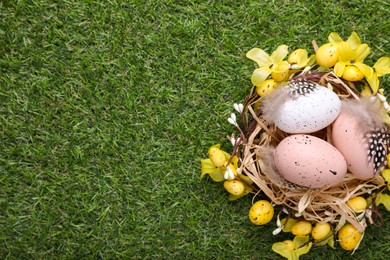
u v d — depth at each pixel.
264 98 0.74
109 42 0.82
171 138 0.83
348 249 0.78
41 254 0.83
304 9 0.82
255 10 0.82
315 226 0.78
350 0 0.82
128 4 0.82
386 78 0.81
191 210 0.83
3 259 0.83
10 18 0.82
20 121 0.82
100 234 0.83
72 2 0.82
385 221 0.82
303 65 0.76
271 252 0.83
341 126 0.73
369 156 0.73
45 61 0.82
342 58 0.75
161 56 0.82
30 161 0.83
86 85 0.82
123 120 0.83
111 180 0.83
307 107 0.72
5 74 0.82
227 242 0.83
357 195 0.77
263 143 0.76
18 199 0.83
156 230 0.83
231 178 0.76
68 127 0.83
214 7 0.82
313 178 0.72
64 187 0.83
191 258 0.84
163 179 0.83
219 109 0.82
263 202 0.78
